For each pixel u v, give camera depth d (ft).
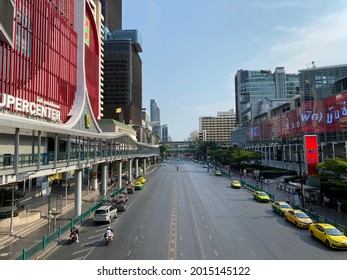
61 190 189.37
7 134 122.93
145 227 101.65
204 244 81.56
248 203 148.36
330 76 363.97
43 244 77.66
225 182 247.09
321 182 141.38
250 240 85.05
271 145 396.16
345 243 74.43
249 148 488.02
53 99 176.55
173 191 194.08
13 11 128.67
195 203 149.07
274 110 423.64
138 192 191.42
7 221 98.84
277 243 81.97
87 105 207.92
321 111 262.26
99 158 141.18
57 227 102.37
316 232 84.48
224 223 106.63
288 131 320.70
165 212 127.13
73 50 207.51
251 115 545.85
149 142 641.40
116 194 172.55
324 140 258.37
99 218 105.40
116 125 319.47
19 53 146.10
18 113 140.56
